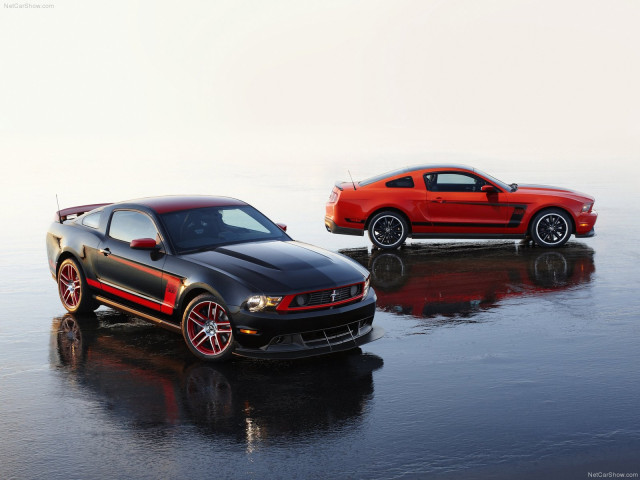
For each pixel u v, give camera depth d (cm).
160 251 711
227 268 663
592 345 699
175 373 634
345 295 666
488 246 1311
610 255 1188
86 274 795
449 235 1278
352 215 1279
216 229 746
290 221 1644
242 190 2422
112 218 782
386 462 455
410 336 738
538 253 1220
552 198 1259
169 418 531
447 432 500
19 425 521
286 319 630
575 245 1298
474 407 545
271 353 633
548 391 577
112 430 510
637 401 553
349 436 495
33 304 898
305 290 636
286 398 570
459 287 962
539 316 809
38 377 624
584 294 911
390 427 510
